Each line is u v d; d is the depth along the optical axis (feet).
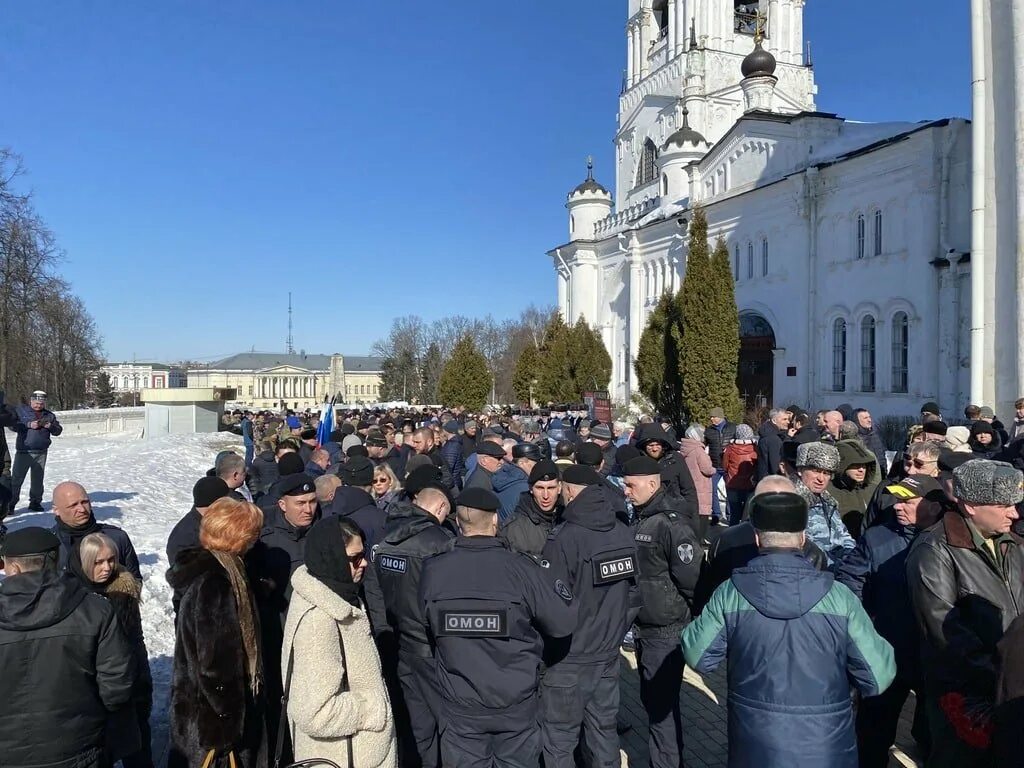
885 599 14.99
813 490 17.74
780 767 10.09
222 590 11.61
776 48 141.08
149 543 33.88
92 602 11.28
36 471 41.27
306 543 11.82
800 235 91.71
